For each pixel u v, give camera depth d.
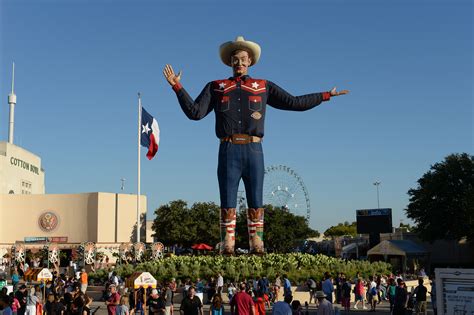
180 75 34.19
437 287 10.90
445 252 72.75
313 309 32.06
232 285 31.95
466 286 10.49
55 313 19.86
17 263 63.50
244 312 17.02
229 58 36.53
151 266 37.50
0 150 89.12
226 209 35.38
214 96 35.34
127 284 24.52
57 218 77.00
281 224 93.56
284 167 77.94
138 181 55.75
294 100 35.56
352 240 92.19
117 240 77.00
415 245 68.69
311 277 36.97
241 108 34.97
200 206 85.19
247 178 35.50
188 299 17.92
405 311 20.64
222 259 36.00
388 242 65.94
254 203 35.69
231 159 34.91
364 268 42.25
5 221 77.62
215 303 18.81
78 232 76.19
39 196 77.88
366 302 37.94
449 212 65.81
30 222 77.44
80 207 76.62
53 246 60.72
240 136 34.91
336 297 37.53
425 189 67.50
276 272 36.06
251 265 35.28
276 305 14.85
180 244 85.56
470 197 63.06
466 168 66.12
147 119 52.53
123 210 78.12
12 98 109.12
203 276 35.34
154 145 52.12
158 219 86.31
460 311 10.50
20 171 94.50
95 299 38.09
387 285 38.81
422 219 68.12
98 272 43.31
